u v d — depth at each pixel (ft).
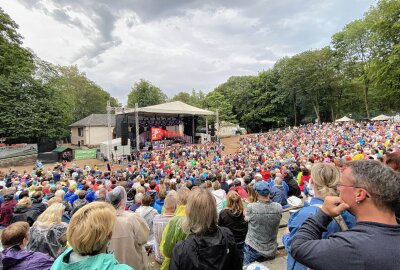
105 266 5.04
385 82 80.69
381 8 82.89
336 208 4.46
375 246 3.64
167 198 12.78
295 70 153.17
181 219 8.59
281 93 175.52
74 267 5.01
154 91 198.49
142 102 192.24
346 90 150.61
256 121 188.75
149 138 123.24
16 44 108.78
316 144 72.84
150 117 124.98
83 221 5.21
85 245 5.05
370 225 3.95
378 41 84.69
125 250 8.84
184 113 116.88
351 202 4.24
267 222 11.40
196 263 5.65
